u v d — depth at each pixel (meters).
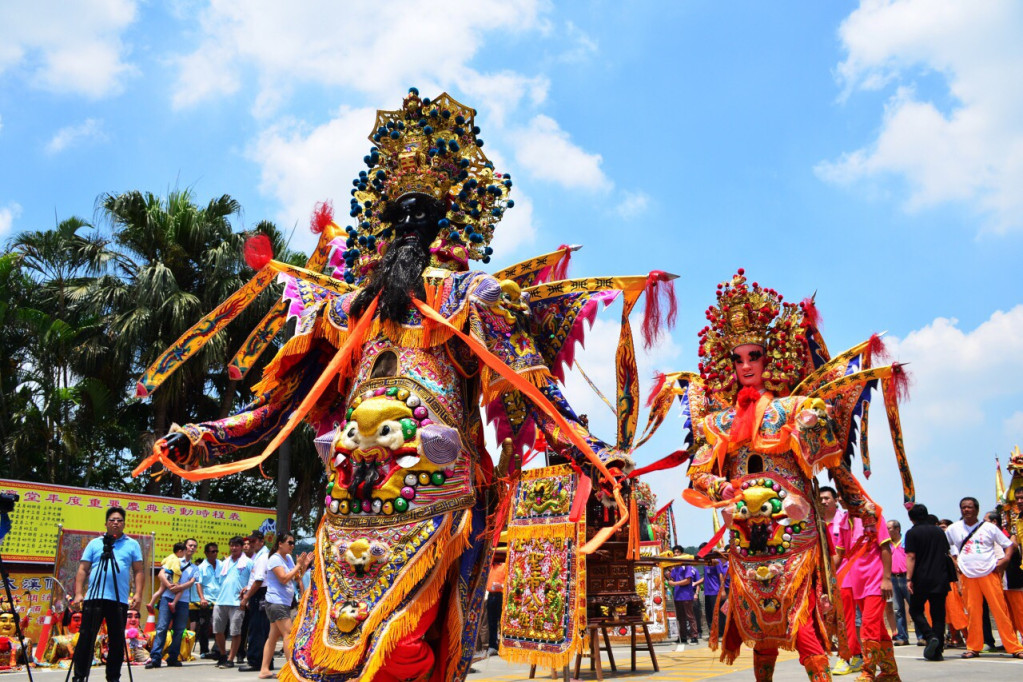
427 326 3.06
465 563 2.96
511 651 7.20
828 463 5.73
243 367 3.81
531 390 3.02
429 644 2.91
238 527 15.11
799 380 6.32
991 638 11.00
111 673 7.51
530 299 3.49
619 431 3.67
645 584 13.89
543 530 7.18
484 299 3.11
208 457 3.17
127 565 7.65
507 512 3.29
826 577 5.49
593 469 3.09
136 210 21.31
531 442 3.45
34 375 19.95
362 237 3.42
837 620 5.45
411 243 3.25
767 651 5.55
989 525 10.44
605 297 3.49
